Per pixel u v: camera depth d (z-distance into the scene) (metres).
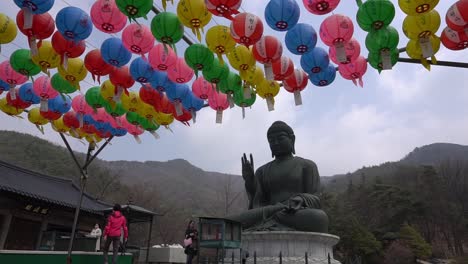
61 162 58.44
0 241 21.30
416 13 6.86
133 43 7.73
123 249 13.63
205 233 11.33
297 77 9.12
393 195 62.19
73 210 24.75
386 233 51.75
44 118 11.77
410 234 49.50
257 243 13.38
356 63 8.58
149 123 11.75
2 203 21.75
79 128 12.43
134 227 45.38
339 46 7.58
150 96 9.96
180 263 22.55
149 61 8.41
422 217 62.47
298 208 14.00
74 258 12.00
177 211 59.00
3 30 8.03
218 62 8.48
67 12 7.32
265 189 16.42
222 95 9.94
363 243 43.91
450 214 63.06
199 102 10.05
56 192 27.28
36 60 8.61
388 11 6.97
